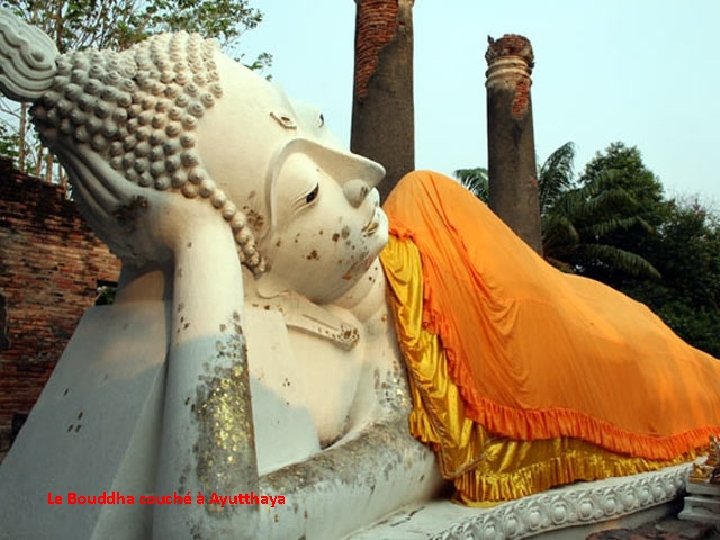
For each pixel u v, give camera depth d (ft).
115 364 8.51
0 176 31.01
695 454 16.07
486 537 10.55
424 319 11.57
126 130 8.30
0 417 29.99
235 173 8.63
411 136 24.98
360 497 9.09
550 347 12.98
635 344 15.21
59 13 39.99
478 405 11.50
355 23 26.16
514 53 30.99
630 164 68.18
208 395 7.25
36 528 7.86
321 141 9.95
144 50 8.75
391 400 11.08
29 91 8.11
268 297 9.74
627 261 62.18
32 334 31.35
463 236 13.15
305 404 9.41
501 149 30.58
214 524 6.76
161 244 8.51
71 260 32.94
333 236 9.83
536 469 12.28
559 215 62.64
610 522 13.10
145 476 7.65
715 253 66.74
